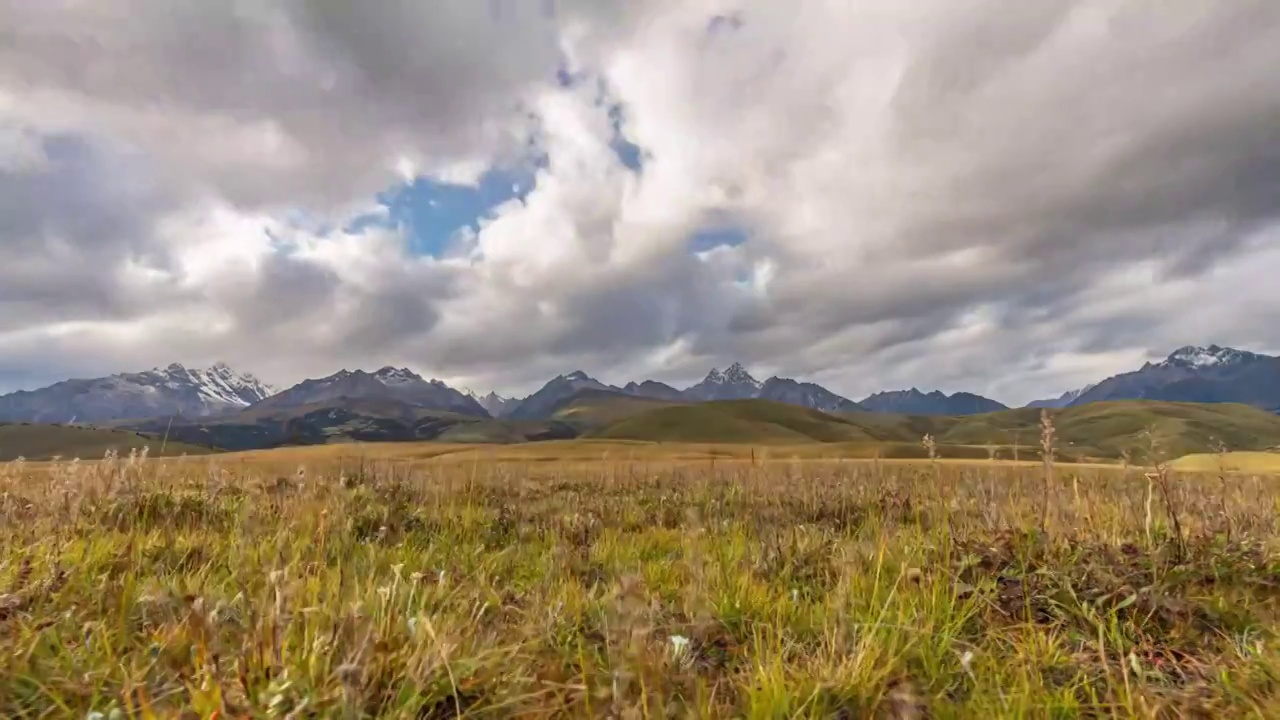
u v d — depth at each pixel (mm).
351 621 3156
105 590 3982
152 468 8703
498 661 3238
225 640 3213
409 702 2666
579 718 2859
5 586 4074
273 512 7332
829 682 3051
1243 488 7770
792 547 6016
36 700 2777
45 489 7594
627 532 8547
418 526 7801
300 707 2439
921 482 8914
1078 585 4355
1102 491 6914
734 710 2979
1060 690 3111
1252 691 2984
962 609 4074
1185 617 3896
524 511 9016
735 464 15906
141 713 2602
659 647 3434
